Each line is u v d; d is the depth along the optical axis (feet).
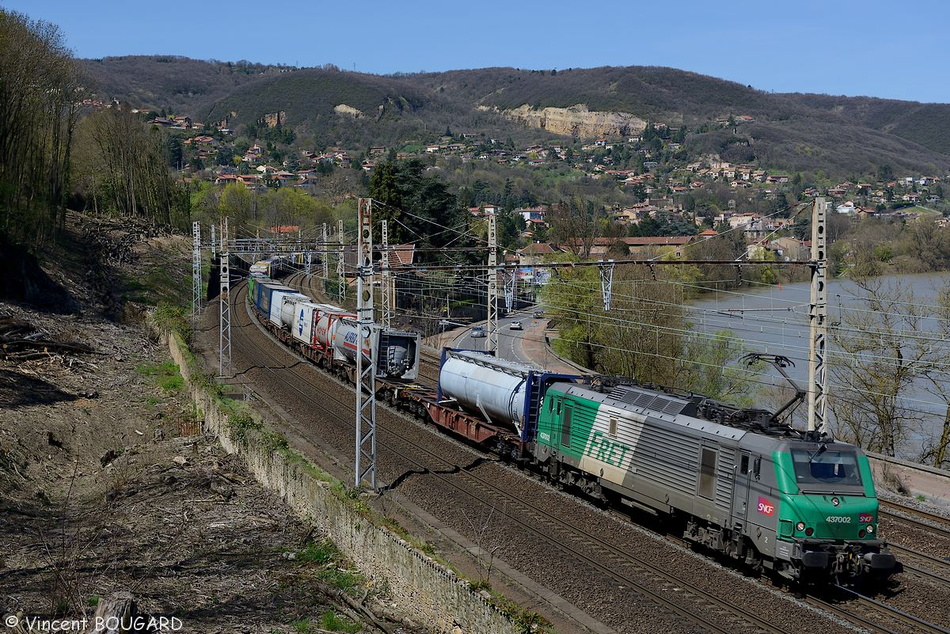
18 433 102.42
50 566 66.28
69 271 236.22
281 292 205.57
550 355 207.31
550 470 90.68
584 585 62.34
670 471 71.97
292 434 112.98
